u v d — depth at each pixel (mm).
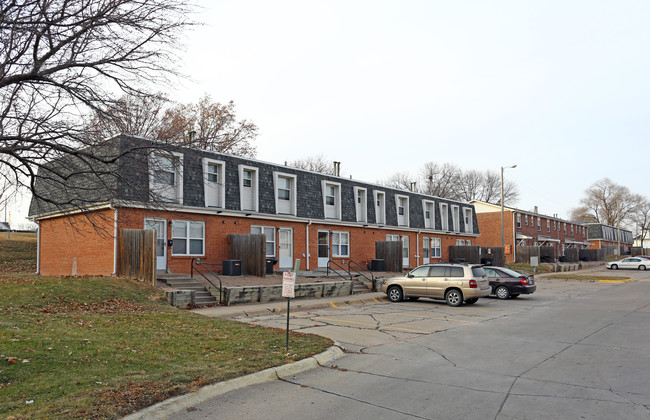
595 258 72125
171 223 20281
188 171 20719
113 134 11234
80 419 5160
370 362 8828
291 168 26500
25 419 5039
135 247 17453
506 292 21812
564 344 10695
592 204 107625
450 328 12969
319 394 6746
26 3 8406
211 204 22016
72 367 6988
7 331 8602
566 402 6406
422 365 8602
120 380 6594
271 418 5730
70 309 12219
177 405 5988
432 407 6203
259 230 24453
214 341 9672
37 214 22266
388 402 6406
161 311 13312
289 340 10117
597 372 8102
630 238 110812
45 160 10172
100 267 19234
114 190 10914
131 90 10227
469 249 39906
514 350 10008
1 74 8672
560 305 19219
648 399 6539
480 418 5789
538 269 45844
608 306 18812
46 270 23656
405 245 35625
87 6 9000
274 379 7551
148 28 9492
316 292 20266
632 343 10836
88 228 20016
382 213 33344
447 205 40938
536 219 62094
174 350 8680
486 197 80812
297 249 26484
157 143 10984
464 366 8539
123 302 13828
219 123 37406
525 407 6203
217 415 5812
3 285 13641
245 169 23844
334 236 29344
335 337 11336
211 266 21828
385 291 20359
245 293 17422
